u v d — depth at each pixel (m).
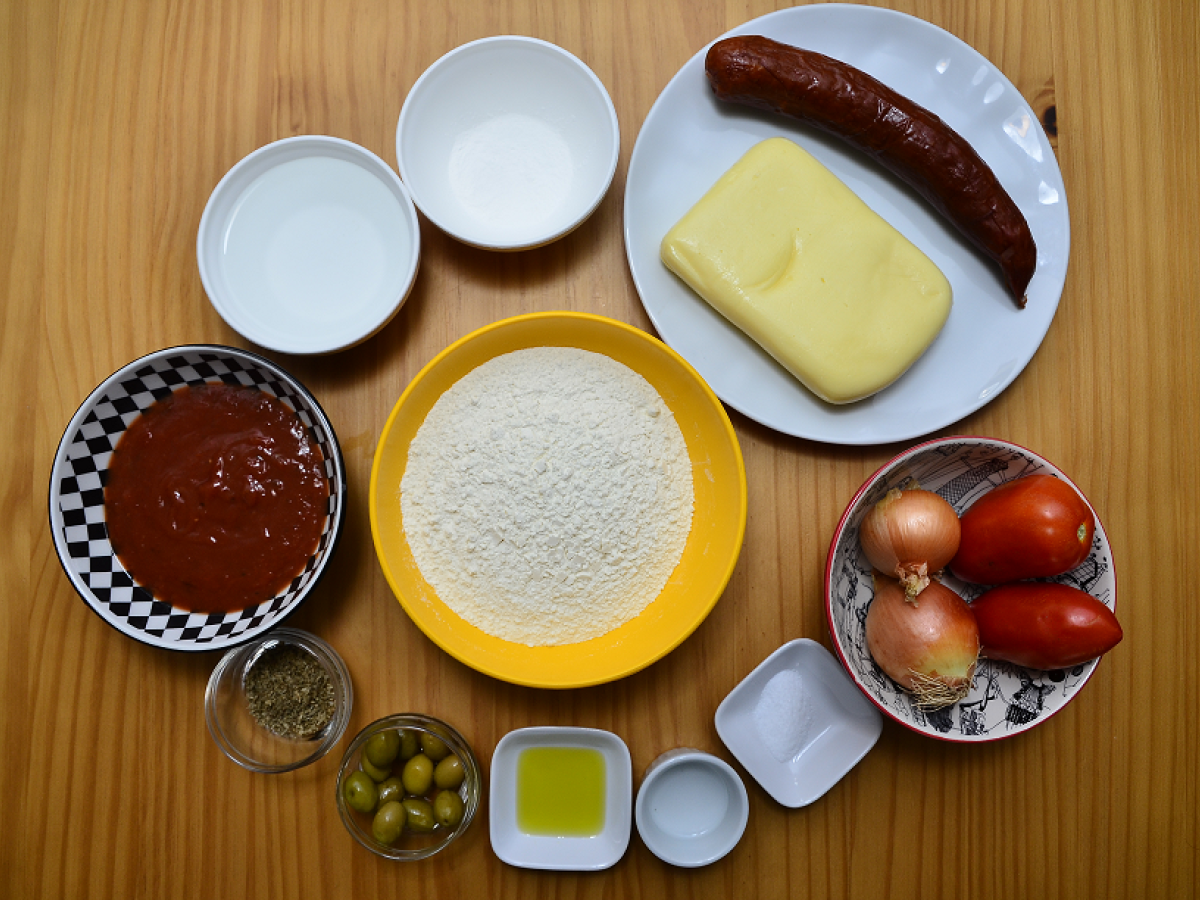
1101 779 0.52
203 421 0.49
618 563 0.49
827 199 0.50
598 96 0.50
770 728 0.51
